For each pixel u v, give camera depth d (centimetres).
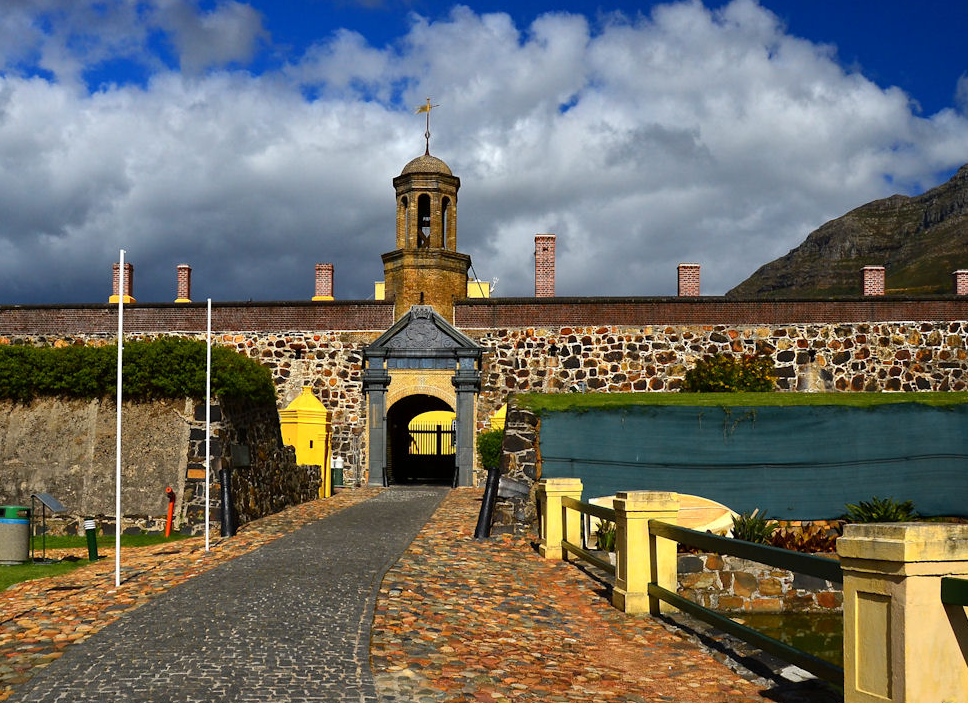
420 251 2619
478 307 2572
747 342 2500
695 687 615
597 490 1393
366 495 2038
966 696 421
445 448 3441
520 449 1398
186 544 1188
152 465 1332
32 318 2662
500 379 2538
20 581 931
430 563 1028
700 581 1051
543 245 2897
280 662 583
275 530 1294
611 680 622
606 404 1423
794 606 1048
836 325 2484
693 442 1412
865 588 443
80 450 1348
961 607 422
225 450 1362
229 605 749
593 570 1062
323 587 836
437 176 2686
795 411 1412
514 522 1322
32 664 576
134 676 548
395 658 616
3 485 1341
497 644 691
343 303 2592
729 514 1236
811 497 1396
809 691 604
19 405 1371
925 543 416
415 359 2531
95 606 763
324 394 2564
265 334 2605
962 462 1407
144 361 1346
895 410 1419
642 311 2530
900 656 417
